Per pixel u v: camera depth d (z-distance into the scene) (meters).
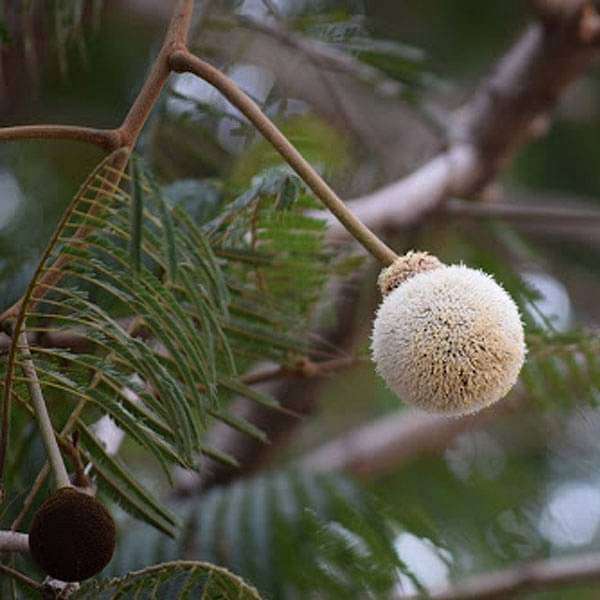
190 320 1.04
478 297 1.07
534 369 1.34
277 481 1.29
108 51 1.63
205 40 1.40
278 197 1.17
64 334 1.14
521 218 1.61
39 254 1.31
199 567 1.05
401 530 1.37
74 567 1.01
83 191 1.02
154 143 1.36
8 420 1.05
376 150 1.65
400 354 1.07
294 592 1.25
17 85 1.47
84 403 1.11
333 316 1.36
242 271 1.25
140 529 1.25
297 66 1.53
